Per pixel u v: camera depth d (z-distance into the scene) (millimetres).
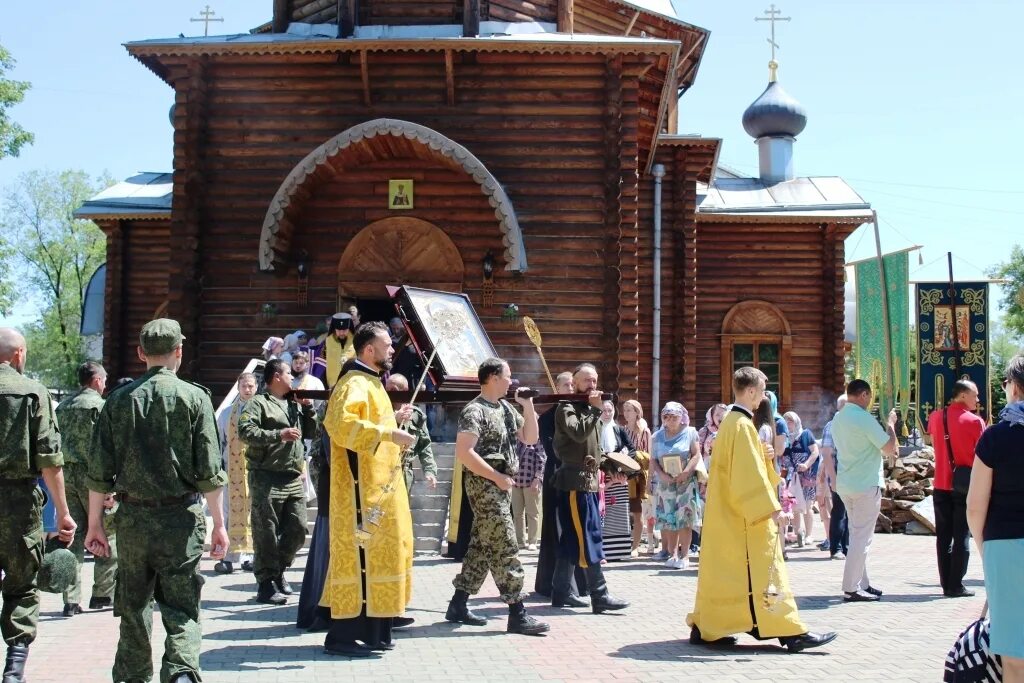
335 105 16469
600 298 16078
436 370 7590
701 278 23906
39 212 55500
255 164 16406
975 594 9508
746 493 6805
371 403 6660
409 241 16406
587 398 8180
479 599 9156
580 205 16188
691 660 6492
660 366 20969
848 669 6234
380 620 6645
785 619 6750
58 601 9211
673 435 11797
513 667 6242
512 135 16312
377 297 16516
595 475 8438
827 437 12703
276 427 8789
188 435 5289
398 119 16172
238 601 8891
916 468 16688
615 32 21047
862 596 9117
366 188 16547
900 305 22031
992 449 5031
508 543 7465
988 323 16484
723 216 23375
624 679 5938
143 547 5172
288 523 8836
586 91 16375
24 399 5957
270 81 16469
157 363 5453
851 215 23234
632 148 16234
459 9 17406
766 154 28797
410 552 6812
